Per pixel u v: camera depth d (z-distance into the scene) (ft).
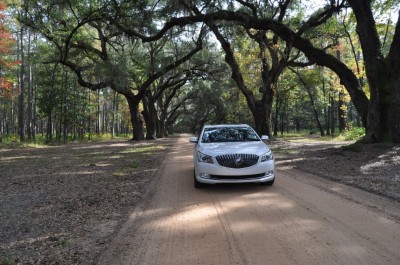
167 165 47.65
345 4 69.51
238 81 93.30
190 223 19.97
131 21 71.20
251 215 21.07
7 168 47.19
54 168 46.37
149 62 125.39
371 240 16.28
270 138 91.91
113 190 30.27
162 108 195.62
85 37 96.58
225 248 16.01
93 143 119.24
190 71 136.67
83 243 17.31
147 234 18.37
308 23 76.74
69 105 123.13
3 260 15.06
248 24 60.75
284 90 155.63
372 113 52.01
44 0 71.36
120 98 213.25
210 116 295.28
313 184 29.78
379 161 39.60
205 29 86.07
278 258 14.69
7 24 92.27
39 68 127.75
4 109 194.29
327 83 145.28
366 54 51.96
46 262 15.11
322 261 14.23
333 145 69.15
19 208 24.56
